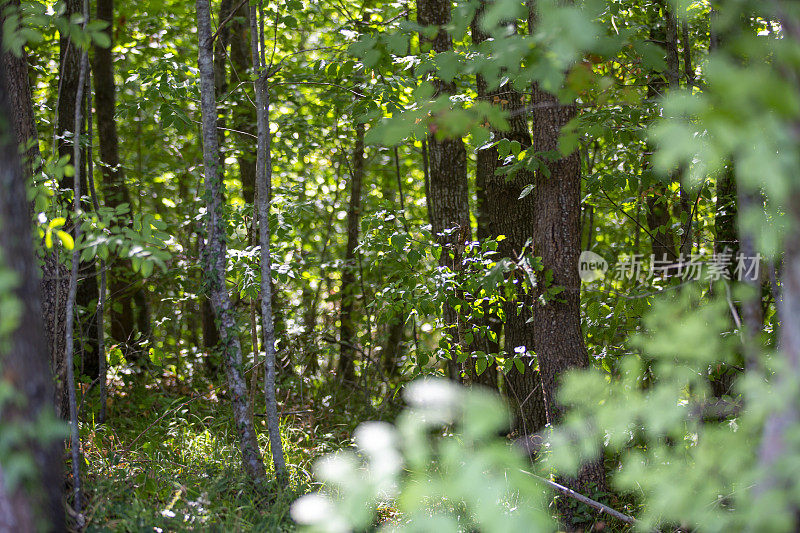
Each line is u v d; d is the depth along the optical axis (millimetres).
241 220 6902
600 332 6125
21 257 2787
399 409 9430
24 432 2645
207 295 6457
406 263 7402
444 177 8211
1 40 2936
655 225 8375
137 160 11906
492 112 2912
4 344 2646
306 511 1961
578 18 2156
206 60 6215
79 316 8422
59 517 2914
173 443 7285
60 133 8539
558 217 5918
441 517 1970
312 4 9000
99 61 10133
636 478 2635
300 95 11211
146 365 9336
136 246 3930
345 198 12492
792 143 1939
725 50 2029
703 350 2648
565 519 5492
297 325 9461
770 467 2211
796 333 2211
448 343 7168
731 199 6367
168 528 4688
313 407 9516
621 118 5645
